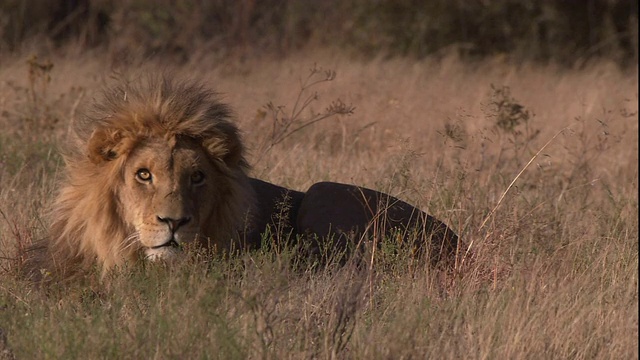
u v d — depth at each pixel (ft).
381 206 37.93
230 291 30.09
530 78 103.24
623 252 37.22
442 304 31.24
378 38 120.26
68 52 103.09
